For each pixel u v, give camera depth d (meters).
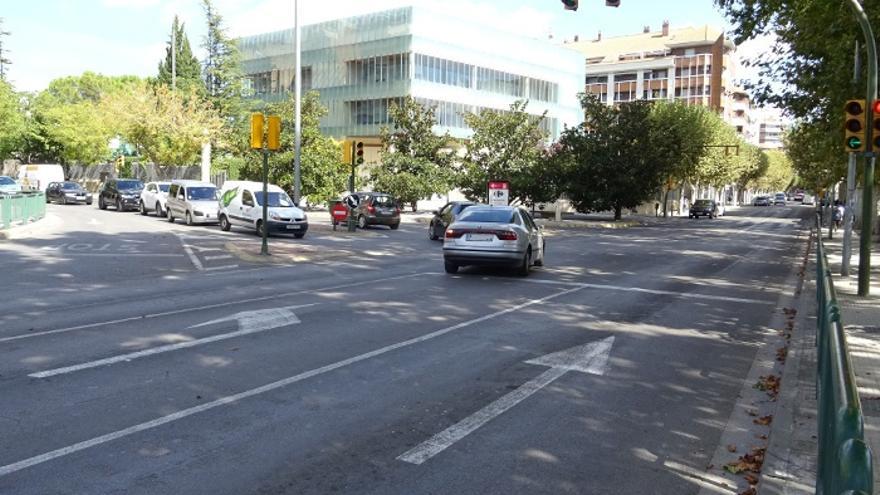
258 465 4.97
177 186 31.75
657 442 5.71
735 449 5.57
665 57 115.19
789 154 56.25
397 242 25.64
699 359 8.59
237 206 27.09
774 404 6.79
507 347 8.88
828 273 7.41
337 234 28.83
